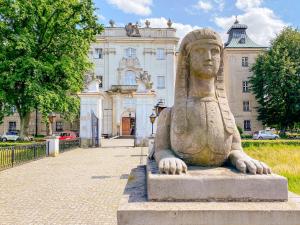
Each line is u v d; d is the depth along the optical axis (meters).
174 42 43.88
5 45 22.44
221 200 2.76
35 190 8.23
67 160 15.13
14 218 5.78
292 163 11.20
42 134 41.84
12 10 22.16
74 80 24.17
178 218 2.53
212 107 3.23
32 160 15.02
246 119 44.00
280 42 37.88
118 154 17.88
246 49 44.06
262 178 2.78
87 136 23.33
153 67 43.84
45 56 23.50
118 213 2.55
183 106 3.28
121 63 43.62
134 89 41.78
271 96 36.72
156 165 3.46
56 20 23.53
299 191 6.68
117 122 41.91
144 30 44.09
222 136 3.18
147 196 2.86
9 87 21.88
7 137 37.44
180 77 3.38
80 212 6.14
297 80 35.09
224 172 2.95
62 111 24.19
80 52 24.66
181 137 3.22
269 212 2.52
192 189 2.76
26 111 22.95
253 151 16.28
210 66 3.20
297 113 35.00
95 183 9.12
